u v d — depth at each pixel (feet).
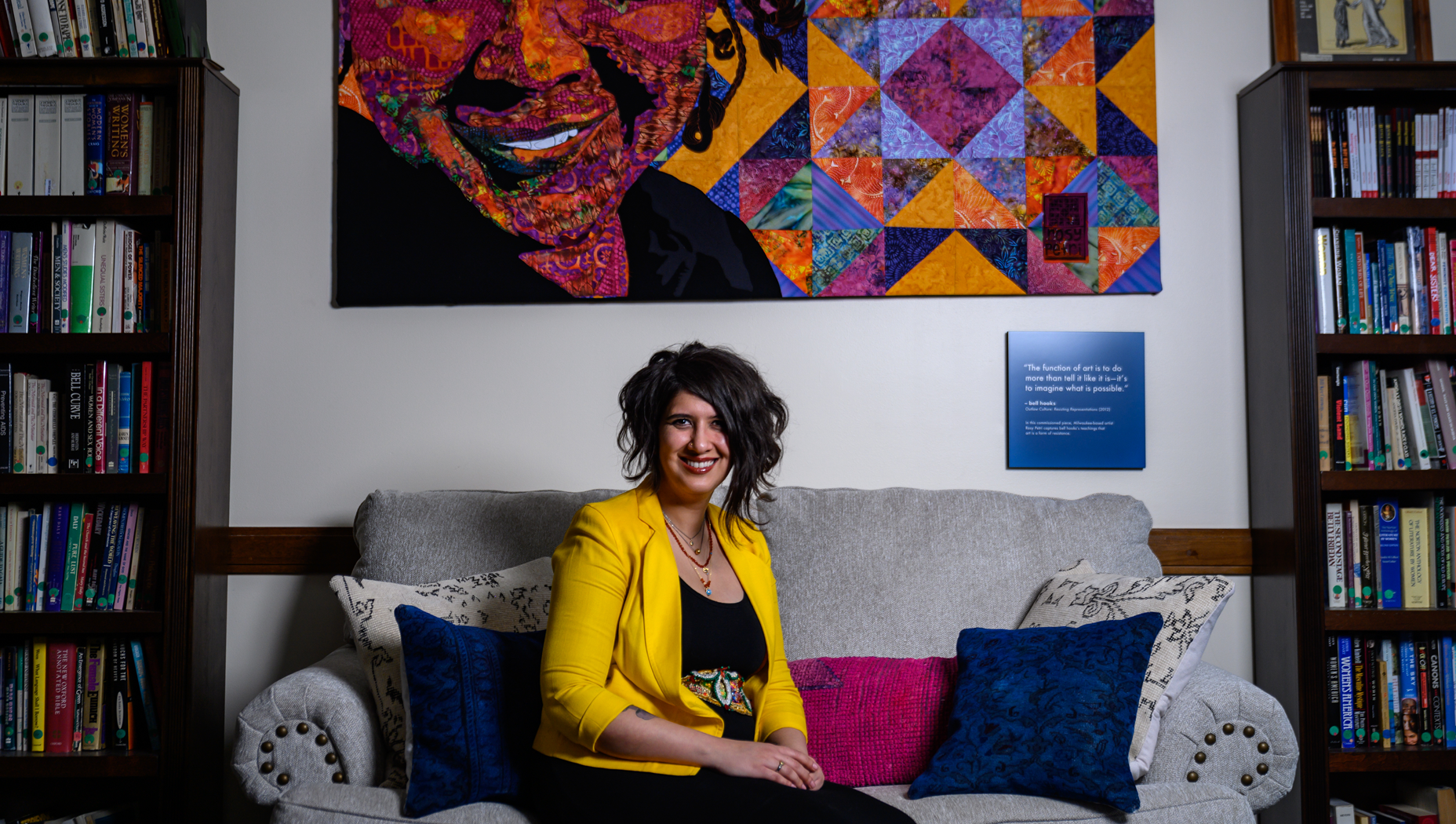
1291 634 6.93
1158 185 7.72
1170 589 5.51
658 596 4.66
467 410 7.66
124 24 7.02
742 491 5.19
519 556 6.47
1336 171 7.12
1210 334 7.69
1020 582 6.41
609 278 7.60
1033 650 5.17
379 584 5.74
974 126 7.69
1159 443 7.65
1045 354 7.64
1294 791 6.82
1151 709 5.04
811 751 5.37
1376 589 6.91
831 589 6.38
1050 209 7.66
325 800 4.63
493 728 4.79
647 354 7.68
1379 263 7.06
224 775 7.34
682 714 4.68
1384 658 6.84
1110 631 5.10
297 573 7.47
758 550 5.38
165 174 7.03
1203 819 4.63
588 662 4.49
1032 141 7.68
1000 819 4.50
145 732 6.76
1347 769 6.66
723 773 4.37
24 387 6.78
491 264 7.59
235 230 7.62
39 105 6.94
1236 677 5.30
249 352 7.61
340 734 5.01
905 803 4.73
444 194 7.59
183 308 6.83
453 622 5.61
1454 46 7.84
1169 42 7.79
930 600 6.33
